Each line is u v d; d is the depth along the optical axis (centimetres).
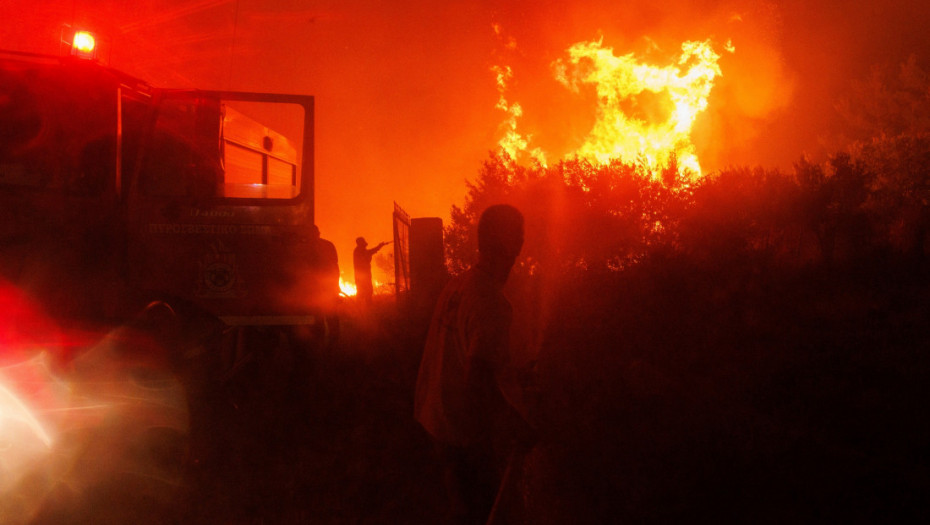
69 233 577
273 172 802
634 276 967
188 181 655
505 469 311
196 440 554
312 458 550
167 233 648
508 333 297
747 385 612
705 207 1185
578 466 468
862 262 1362
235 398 657
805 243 1518
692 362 685
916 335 810
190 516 451
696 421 528
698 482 444
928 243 1672
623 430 516
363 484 501
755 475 452
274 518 453
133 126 640
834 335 802
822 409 562
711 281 982
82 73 598
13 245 545
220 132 666
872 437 510
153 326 537
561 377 632
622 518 417
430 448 568
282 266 677
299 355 718
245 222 670
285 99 689
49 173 587
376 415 655
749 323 827
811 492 430
